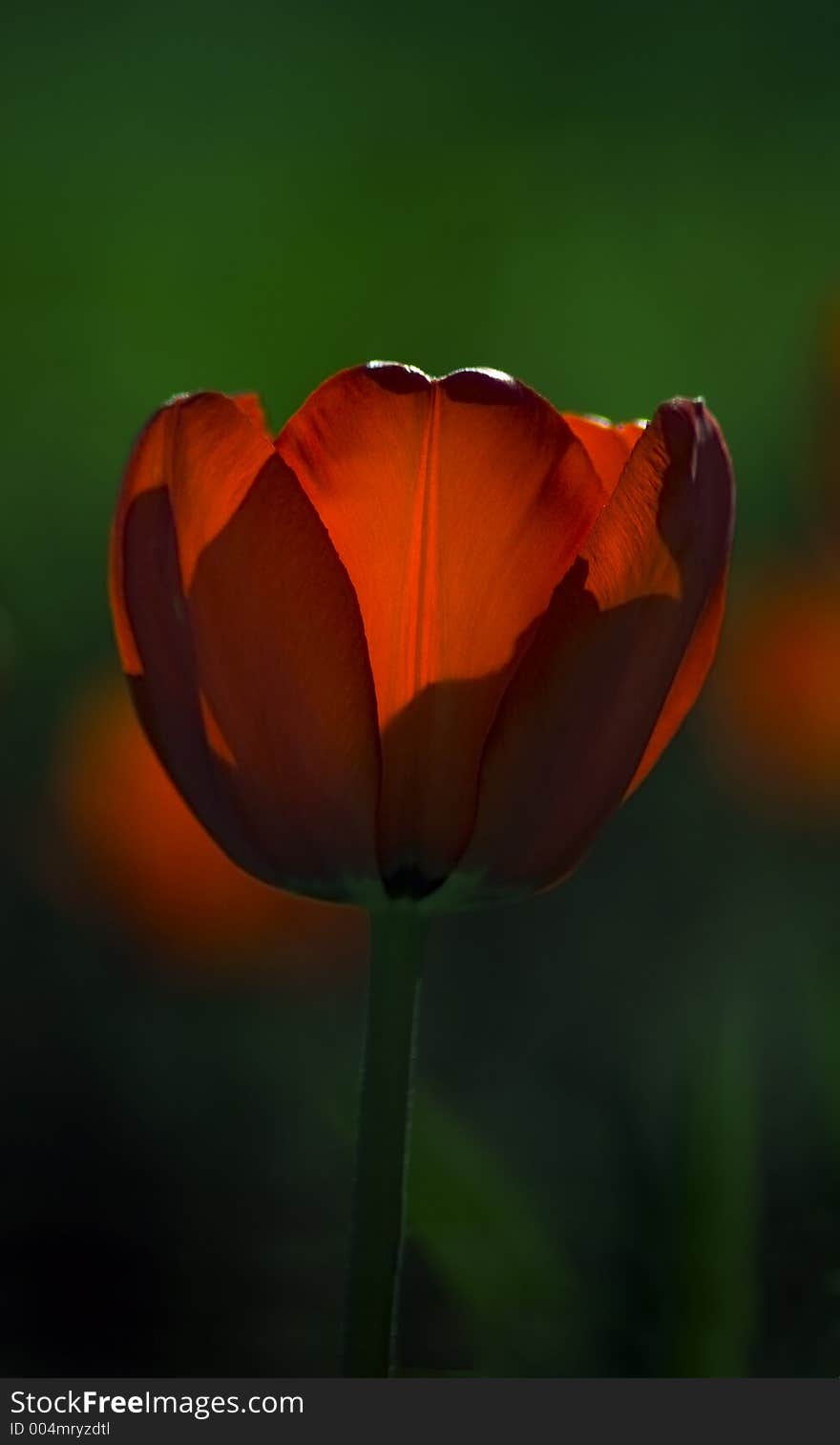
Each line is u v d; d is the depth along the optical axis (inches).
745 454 123.4
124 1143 64.2
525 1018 71.8
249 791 39.5
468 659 39.4
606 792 39.6
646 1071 57.1
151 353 144.0
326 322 150.2
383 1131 39.5
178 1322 54.8
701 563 39.5
